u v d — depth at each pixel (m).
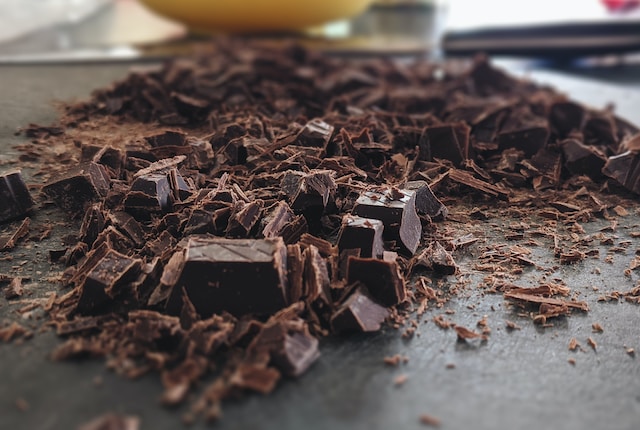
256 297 0.13
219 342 0.12
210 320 0.12
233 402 0.11
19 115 0.24
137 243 0.15
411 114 0.25
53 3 0.56
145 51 0.41
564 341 0.13
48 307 0.13
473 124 0.23
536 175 0.20
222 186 0.17
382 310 0.13
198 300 0.13
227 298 0.13
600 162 0.20
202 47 0.42
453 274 0.15
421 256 0.15
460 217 0.18
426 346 0.12
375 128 0.21
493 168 0.21
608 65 0.55
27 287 0.14
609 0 0.59
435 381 0.11
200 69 0.31
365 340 0.13
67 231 0.16
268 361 0.11
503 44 0.52
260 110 0.25
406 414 0.11
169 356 0.12
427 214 0.17
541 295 0.14
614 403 0.11
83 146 0.18
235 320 0.12
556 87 0.40
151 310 0.13
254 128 0.21
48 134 0.22
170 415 0.10
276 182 0.17
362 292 0.13
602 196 0.20
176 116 0.24
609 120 0.23
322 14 0.44
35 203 0.17
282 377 0.11
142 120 0.24
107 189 0.17
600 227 0.18
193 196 0.16
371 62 0.39
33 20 0.50
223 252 0.13
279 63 0.33
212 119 0.23
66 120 0.24
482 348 0.12
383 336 0.13
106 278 0.13
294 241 0.15
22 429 0.10
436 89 0.31
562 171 0.21
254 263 0.12
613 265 0.16
